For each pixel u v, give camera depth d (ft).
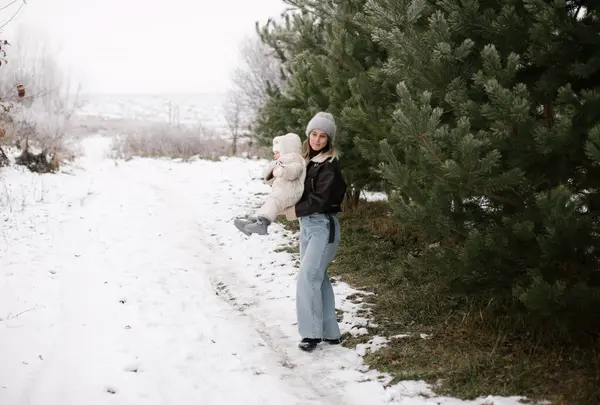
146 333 16.07
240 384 13.12
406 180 13.96
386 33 14.42
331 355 14.69
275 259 24.32
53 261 23.13
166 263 23.77
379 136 20.04
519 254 12.92
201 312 18.10
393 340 15.14
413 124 12.80
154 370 13.73
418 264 14.65
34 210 32.17
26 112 58.85
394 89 19.63
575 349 13.04
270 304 18.83
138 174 54.54
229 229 30.09
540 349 13.34
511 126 11.99
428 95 12.83
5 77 70.95
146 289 20.13
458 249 13.83
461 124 12.35
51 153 50.90
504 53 13.34
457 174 12.35
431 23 13.56
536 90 12.79
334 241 15.02
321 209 14.57
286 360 14.53
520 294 11.85
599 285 12.07
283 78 37.78
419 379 12.82
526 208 12.98
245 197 40.27
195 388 12.92
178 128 88.79
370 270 21.25
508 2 13.08
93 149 81.66
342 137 24.45
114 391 12.61
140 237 28.30
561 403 11.05
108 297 19.12
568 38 12.19
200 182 48.49
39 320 16.75
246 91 68.23
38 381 12.90
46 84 74.49
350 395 12.46
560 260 11.94
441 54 13.38
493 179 12.30
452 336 14.84
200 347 15.19
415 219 13.76
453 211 13.79
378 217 28.81
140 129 95.71
